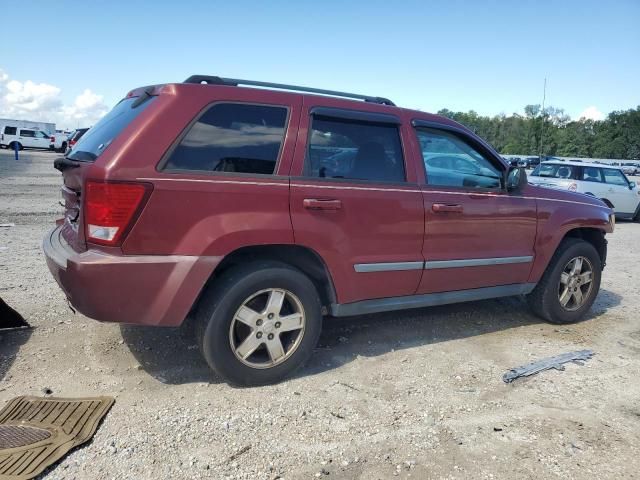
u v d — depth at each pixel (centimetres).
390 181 392
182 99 320
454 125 438
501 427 312
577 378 386
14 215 1012
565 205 497
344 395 343
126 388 338
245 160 333
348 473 264
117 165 296
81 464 258
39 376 347
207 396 333
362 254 375
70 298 313
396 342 441
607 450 293
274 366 351
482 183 449
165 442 280
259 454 276
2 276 569
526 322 516
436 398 345
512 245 461
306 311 357
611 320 538
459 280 434
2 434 277
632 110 9150
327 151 366
